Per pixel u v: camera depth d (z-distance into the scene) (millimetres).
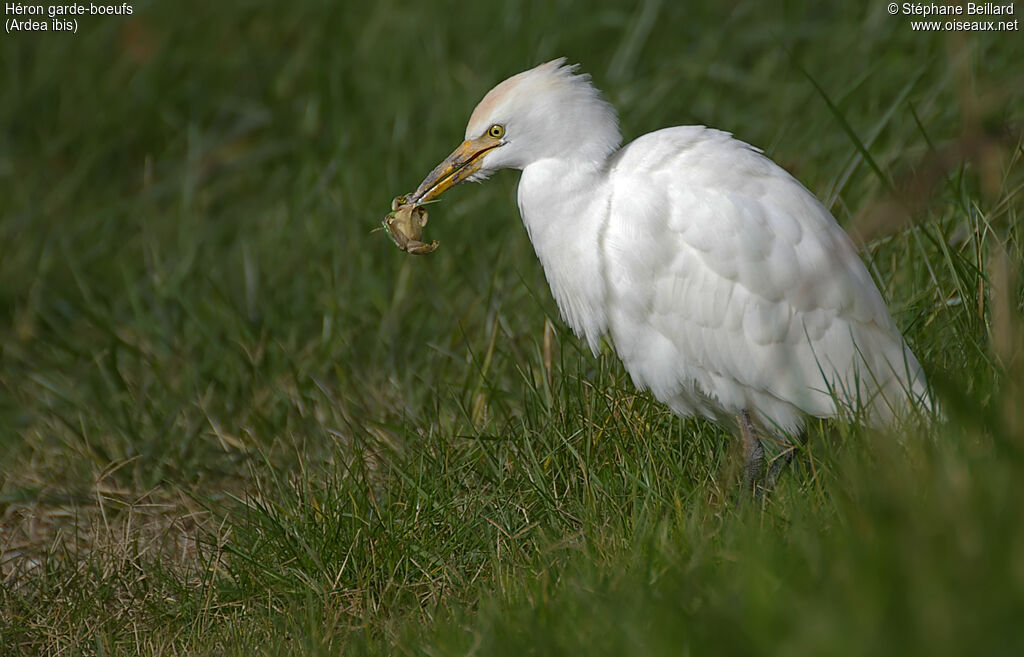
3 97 17953
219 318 12547
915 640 4324
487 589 7578
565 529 8281
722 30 15188
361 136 15148
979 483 5359
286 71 17156
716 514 7348
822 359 8281
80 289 13875
